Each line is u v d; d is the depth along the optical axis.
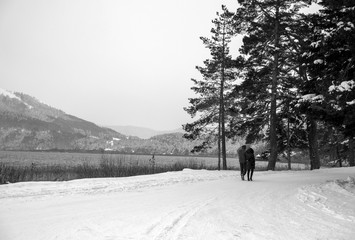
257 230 5.86
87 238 5.00
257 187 12.62
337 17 13.74
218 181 15.01
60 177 17.12
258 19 27.27
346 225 6.70
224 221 6.43
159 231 5.46
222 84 30.61
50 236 5.11
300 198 9.90
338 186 12.81
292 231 5.95
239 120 29.33
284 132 30.78
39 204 7.97
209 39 30.89
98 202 8.41
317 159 28.05
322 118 14.10
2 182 13.76
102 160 22.73
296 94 24.70
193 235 5.30
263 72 26.27
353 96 12.50
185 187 12.23
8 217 6.45
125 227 5.71
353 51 13.00
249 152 15.61
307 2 25.09
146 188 11.75
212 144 32.06
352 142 34.44
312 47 13.97
